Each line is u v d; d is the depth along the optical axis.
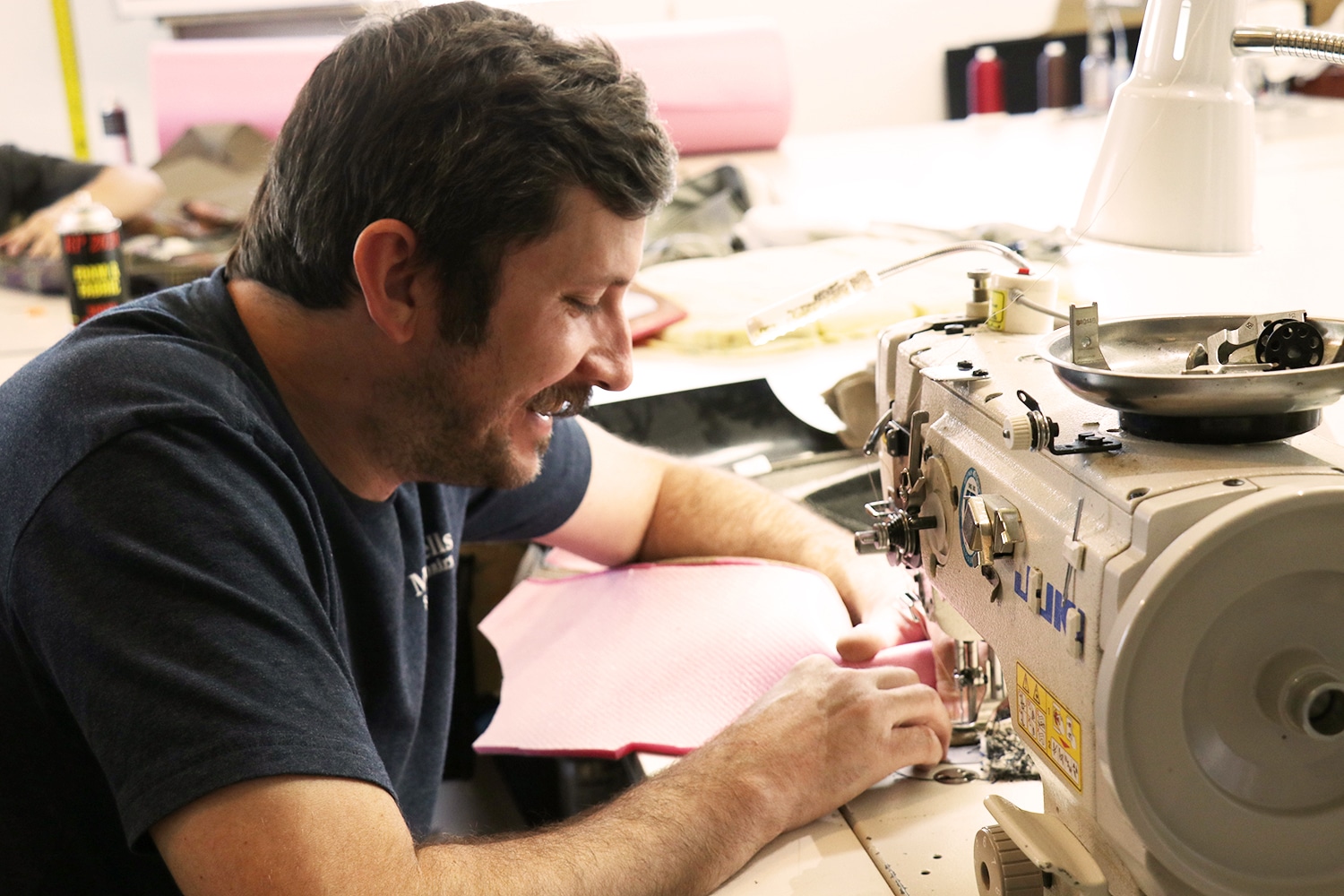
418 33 0.97
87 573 0.85
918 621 1.25
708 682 1.24
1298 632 0.69
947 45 4.88
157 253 2.61
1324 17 3.63
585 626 1.42
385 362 1.04
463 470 1.09
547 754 1.21
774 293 2.12
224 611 0.85
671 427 1.74
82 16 4.37
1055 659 0.79
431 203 0.94
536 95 0.93
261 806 0.80
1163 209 1.00
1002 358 1.04
